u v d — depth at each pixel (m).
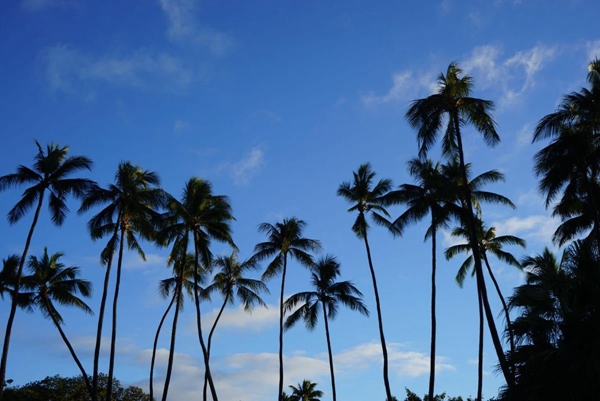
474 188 42.84
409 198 42.97
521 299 22.06
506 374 21.38
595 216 28.44
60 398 61.66
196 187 48.06
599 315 20.11
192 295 55.00
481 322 41.69
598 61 29.97
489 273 46.91
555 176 29.55
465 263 50.50
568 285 21.64
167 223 47.72
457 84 34.00
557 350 19.84
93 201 44.16
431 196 42.22
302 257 51.97
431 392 39.69
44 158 43.59
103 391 63.62
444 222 42.53
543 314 21.61
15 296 41.78
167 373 44.06
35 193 42.97
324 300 52.78
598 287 20.61
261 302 54.28
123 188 44.09
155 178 45.72
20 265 42.28
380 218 48.31
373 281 47.03
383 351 44.84
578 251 21.98
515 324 21.48
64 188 42.78
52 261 51.38
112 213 44.47
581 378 19.33
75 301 50.28
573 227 33.78
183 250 47.25
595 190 31.73
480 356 40.91
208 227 47.28
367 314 51.88
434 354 40.44
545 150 29.36
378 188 48.12
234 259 55.03
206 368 45.91
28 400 60.91
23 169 43.12
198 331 46.94
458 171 42.94
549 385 20.00
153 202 44.62
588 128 29.36
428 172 42.28
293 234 51.94
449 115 34.22
